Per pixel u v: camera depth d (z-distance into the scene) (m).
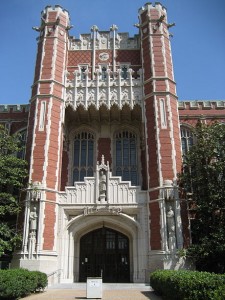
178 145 24.92
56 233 22.91
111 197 24.03
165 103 25.89
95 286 15.28
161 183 23.17
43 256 21.52
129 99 27.45
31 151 24.33
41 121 25.33
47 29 29.17
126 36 33.25
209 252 20.33
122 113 28.67
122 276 23.89
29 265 21.11
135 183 28.23
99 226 24.78
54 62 27.69
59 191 24.22
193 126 29.77
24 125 30.80
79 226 23.84
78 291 18.39
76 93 27.72
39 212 22.45
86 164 28.86
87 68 31.48
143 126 27.27
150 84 26.89
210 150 22.80
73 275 23.41
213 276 10.61
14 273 15.84
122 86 27.98
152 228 22.66
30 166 23.86
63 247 23.06
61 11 30.25
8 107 31.56
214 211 21.64
